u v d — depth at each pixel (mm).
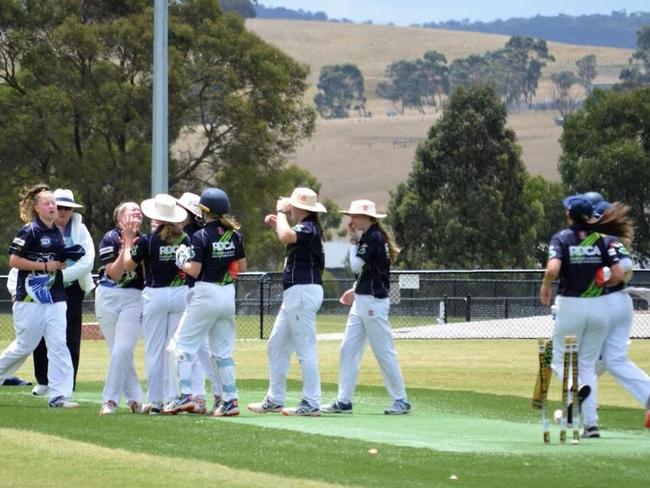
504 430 38375
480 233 190625
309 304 40938
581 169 191750
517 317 103188
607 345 37094
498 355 71812
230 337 40812
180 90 155000
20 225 162750
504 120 195500
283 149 169000
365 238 41688
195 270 39625
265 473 29297
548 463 30969
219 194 40125
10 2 159000
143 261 41219
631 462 31281
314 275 41125
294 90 170125
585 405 36438
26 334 42594
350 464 30578
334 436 35844
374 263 41812
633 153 186750
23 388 51688
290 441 34375
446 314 104500
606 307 36344
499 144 193875
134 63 159000
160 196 41031
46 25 161125
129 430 36469
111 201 159875
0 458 31375
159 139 72938
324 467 30125
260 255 181625
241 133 162500
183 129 191125
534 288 112312
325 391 52375
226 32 163625
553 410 44531
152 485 27797
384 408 45094
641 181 188375
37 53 158250
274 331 42000
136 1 164750
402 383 42844
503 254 192000
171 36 161750
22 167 161250
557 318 36812
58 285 42875
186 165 164125
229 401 40688
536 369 63312
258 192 166625
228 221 40250
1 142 155625
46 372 47844
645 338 83312
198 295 39969
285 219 40844
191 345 40312
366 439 35562
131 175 156000
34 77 164125
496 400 48312
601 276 36094
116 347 41531
